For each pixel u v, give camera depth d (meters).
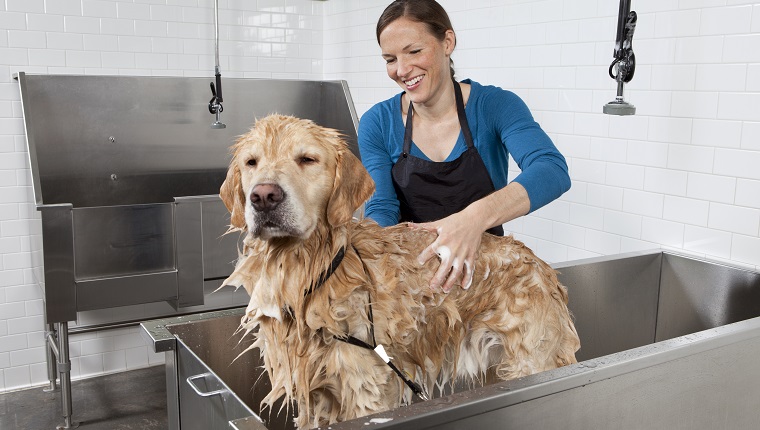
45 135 3.50
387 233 1.53
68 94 3.53
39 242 3.17
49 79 3.48
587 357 2.34
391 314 1.40
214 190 3.99
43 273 2.93
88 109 3.59
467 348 1.66
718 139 2.29
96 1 3.64
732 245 2.28
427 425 1.10
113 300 3.04
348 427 1.06
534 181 1.66
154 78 3.74
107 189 3.69
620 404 1.33
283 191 1.27
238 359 1.78
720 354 1.49
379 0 3.84
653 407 1.39
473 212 1.53
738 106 2.22
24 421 3.19
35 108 3.46
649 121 2.49
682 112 2.38
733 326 1.55
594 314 2.34
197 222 3.20
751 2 2.15
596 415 1.30
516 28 2.97
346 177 1.37
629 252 2.44
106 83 3.62
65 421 3.14
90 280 2.98
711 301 2.31
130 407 3.36
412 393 1.58
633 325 2.44
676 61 2.38
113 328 3.77
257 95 4.04
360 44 4.06
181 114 3.85
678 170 2.42
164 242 3.16
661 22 2.42
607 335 2.38
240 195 1.43
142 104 3.73
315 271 1.35
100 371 3.78
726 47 2.24
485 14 3.13
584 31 2.66
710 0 2.27
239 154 1.40
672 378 1.41
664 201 2.47
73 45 3.62
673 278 2.43
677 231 2.44
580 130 2.74
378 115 2.13
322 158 1.35
